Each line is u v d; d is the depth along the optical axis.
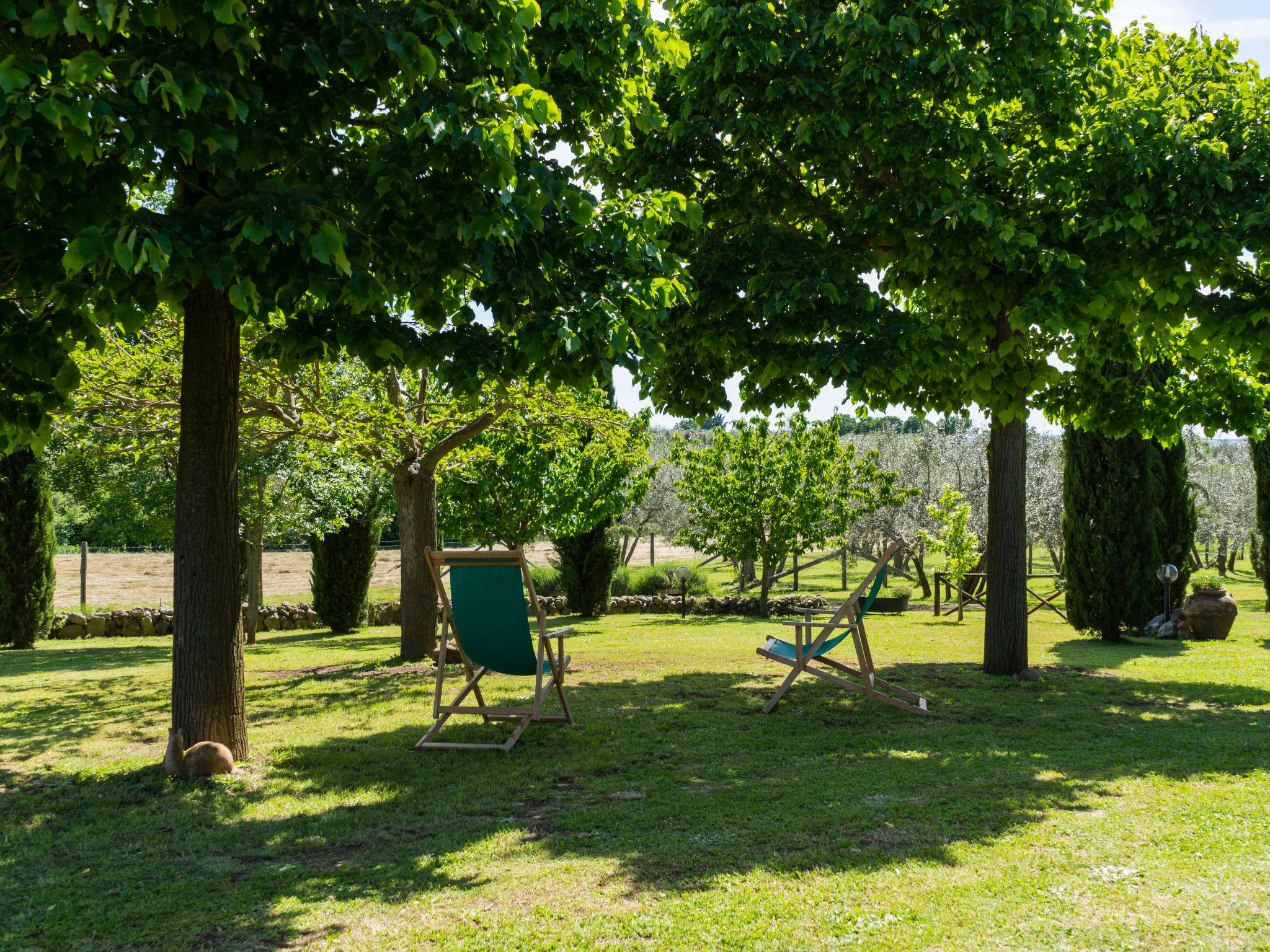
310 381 10.30
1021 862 3.40
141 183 4.62
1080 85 7.53
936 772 4.83
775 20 7.41
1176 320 8.05
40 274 3.93
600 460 15.80
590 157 6.91
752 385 8.35
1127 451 12.34
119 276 3.94
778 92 7.43
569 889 3.24
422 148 4.35
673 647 11.65
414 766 5.21
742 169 8.30
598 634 14.35
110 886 3.39
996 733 5.84
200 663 5.11
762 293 7.54
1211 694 7.35
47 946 2.85
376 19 4.05
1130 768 4.88
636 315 5.01
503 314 4.87
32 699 8.33
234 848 3.81
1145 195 7.13
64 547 36.06
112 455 10.14
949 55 6.98
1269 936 2.73
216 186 4.06
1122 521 12.29
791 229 8.47
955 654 10.30
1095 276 7.37
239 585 5.30
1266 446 17.31
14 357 4.10
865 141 7.50
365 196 4.37
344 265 3.93
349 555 17.61
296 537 17.97
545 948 2.75
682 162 8.30
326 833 3.99
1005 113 8.41
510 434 11.69
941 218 7.14
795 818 4.02
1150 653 10.64
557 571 21.83
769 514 18.34
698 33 7.97
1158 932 2.77
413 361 5.05
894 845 3.62
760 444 18.53
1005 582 8.43
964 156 7.36
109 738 6.25
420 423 10.80
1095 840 3.64
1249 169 7.28
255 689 8.43
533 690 7.88
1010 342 7.59
